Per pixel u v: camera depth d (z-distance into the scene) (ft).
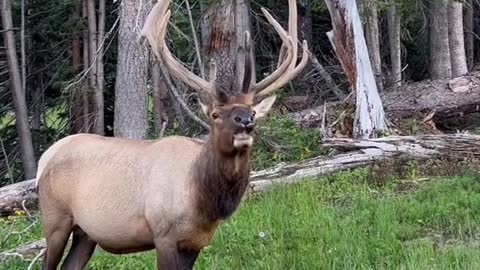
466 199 41.42
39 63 88.94
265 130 57.57
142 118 63.72
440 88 66.03
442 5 78.07
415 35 91.91
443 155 52.80
